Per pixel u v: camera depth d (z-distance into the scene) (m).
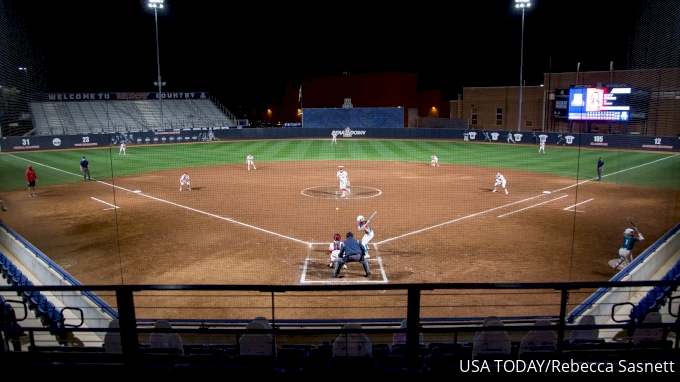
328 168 34.53
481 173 31.97
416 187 26.64
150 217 19.78
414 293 4.81
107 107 57.69
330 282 12.45
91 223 18.94
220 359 5.59
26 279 10.94
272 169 34.16
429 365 5.79
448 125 59.22
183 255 14.80
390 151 45.28
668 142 39.19
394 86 61.84
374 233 17.05
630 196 23.89
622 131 44.97
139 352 5.30
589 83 46.50
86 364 5.14
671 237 13.68
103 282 12.65
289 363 6.18
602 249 15.21
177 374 5.05
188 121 61.47
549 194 24.48
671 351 5.81
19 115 43.50
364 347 6.29
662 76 39.47
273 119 73.44
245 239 16.44
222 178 30.17
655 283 4.89
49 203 22.86
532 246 15.52
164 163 37.34
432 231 17.30
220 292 11.81
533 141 48.56
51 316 8.91
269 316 10.45
